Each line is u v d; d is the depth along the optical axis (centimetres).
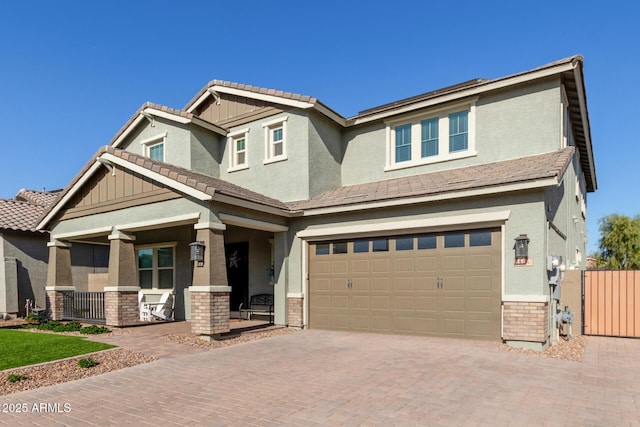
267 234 1517
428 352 887
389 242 1158
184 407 578
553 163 993
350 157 1541
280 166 1452
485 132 1270
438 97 1326
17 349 931
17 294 1681
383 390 632
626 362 818
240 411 558
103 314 1414
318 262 1280
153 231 1675
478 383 662
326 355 880
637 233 3334
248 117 1548
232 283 1611
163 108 1594
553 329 1004
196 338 1065
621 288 1200
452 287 1051
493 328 988
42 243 1816
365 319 1180
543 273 916
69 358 848
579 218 1792
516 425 498
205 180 1278
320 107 1397
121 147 1781
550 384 657
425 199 1058
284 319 1298
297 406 571
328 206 1216
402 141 1448
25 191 2270
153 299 1669
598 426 496
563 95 1230
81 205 1412
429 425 500
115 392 649
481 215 994
